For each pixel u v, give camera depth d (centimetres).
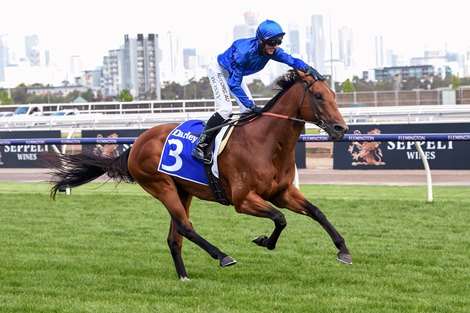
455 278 743
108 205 1322
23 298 688
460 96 4216
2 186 1747
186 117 2553
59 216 1202
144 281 755
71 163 841
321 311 628
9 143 1443
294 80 725
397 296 674
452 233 996
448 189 1533
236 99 752
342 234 1000
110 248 937
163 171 775
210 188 760
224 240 973
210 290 711
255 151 722
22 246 957
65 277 779
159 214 1212
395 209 1206
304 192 1522
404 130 1789
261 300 669
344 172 1944
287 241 962
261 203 714
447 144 1667
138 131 2059
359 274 770
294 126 720
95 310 639
